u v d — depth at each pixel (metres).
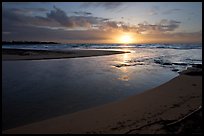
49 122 7.14
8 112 8.32
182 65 26.61
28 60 30.34
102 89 12.60
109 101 10.00
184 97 10.13
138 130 6.23
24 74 17.97
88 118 7.49
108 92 11.87
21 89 12.34
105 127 6.63
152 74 19.11
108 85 13.83
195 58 37.81
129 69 22.62
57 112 8.35
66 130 6.46
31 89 12.40
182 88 12.27
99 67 23.94
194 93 10.95
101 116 7.68
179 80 14.92
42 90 12.16
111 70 21.59
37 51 46.81
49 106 9.13
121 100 9.86
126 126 6.64
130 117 7.48
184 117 6.89
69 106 9.16
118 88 12.95
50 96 10.80
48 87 12.96
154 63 29.02
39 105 9.27
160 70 21.98
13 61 28.75
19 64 25.44
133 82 15.03
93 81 15.23
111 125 6.78
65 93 11.49
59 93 11.47
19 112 8.32
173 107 8.50
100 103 9.65
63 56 38.03
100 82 14.85
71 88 12.79
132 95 11.04
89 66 24.70
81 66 24.55
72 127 6.69
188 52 58.84
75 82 14.77
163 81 15.54
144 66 25.53
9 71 19.59
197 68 20.88
